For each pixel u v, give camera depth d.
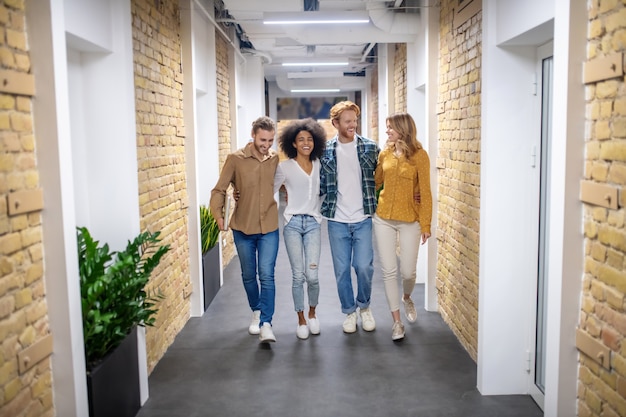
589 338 2.10
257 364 3.64
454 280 4.16
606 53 1.94
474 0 3.51
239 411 2.99
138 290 2.81
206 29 5.90
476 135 3.51
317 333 4.18
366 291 4.20
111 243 3.09
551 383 2.30
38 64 2.09
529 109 3.06
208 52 6.02
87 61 3.01
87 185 3.07
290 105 18.44
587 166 2.10
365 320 4.26
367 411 2.98
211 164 6.16
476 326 3.59
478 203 3.50
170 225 4.07
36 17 2.07
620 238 1.89
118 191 3.07
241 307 5.00
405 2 6.01
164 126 3.97
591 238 2.10
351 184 4.00
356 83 12.89
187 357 3.78
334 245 4.08
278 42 8.69
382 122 8.38
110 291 2.57
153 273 3.57
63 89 2.17
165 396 3.18
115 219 3.09
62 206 2.15
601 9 1.96
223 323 4.53
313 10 5.98
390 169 3.95
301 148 3.87
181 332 4.31
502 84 3.04
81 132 3.04
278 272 6.38
